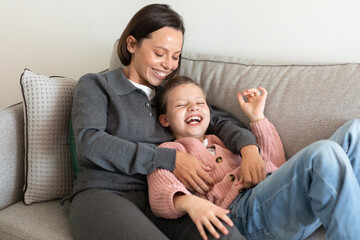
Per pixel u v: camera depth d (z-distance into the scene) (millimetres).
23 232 1182
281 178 1017
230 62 1584
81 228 1100
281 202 1018
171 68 1401
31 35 2195
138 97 1397
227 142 1384
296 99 1380
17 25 2211
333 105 1308
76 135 1230
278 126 1398
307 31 1562
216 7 1713
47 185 1360
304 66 1448
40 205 1354
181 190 1116
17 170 1394
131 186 1245
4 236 1220
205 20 1754
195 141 1347
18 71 2289
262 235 1090
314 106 1339
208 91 1566
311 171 954
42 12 2127
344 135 1083
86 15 2025
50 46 2166
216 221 1010
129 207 1105
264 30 1643
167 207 1108
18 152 1396
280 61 1574
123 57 1460
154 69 1397
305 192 981
